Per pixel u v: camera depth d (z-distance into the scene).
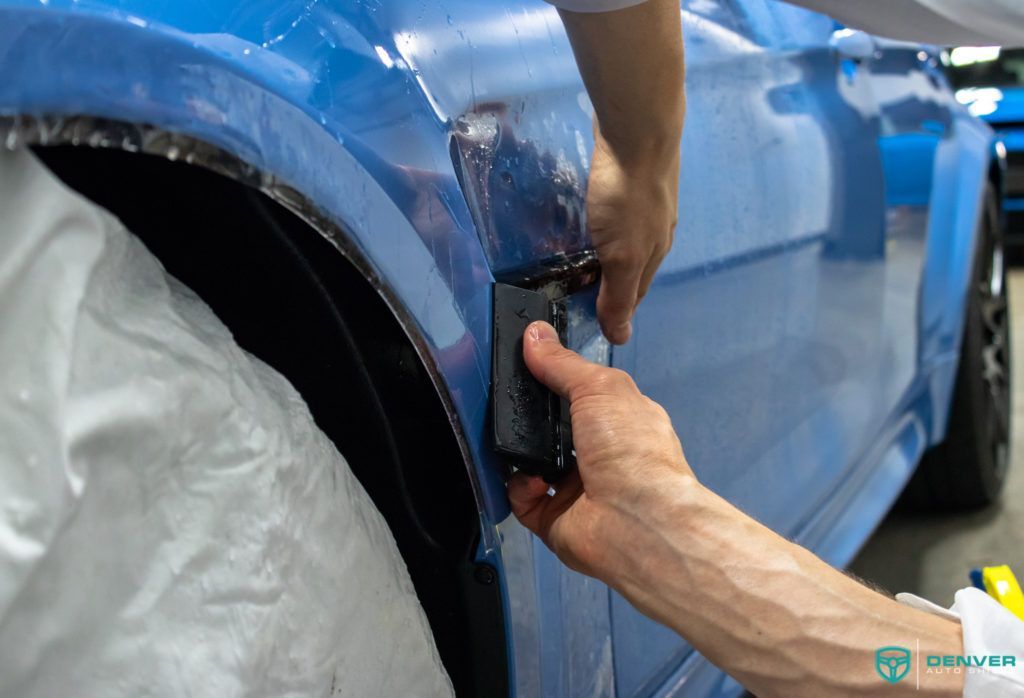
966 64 4.76
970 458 2.14
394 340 0.66
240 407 0.53
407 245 0.59
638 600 0.70
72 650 0.46
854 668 0.65
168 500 0.50
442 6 0.73
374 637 0.60
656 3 0.68
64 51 0.42
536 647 0.72
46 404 0.44
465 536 0.68
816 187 1.30
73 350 0.45
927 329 1.83
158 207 0.59
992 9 0.86
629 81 0.71
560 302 0.77
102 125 0.44
